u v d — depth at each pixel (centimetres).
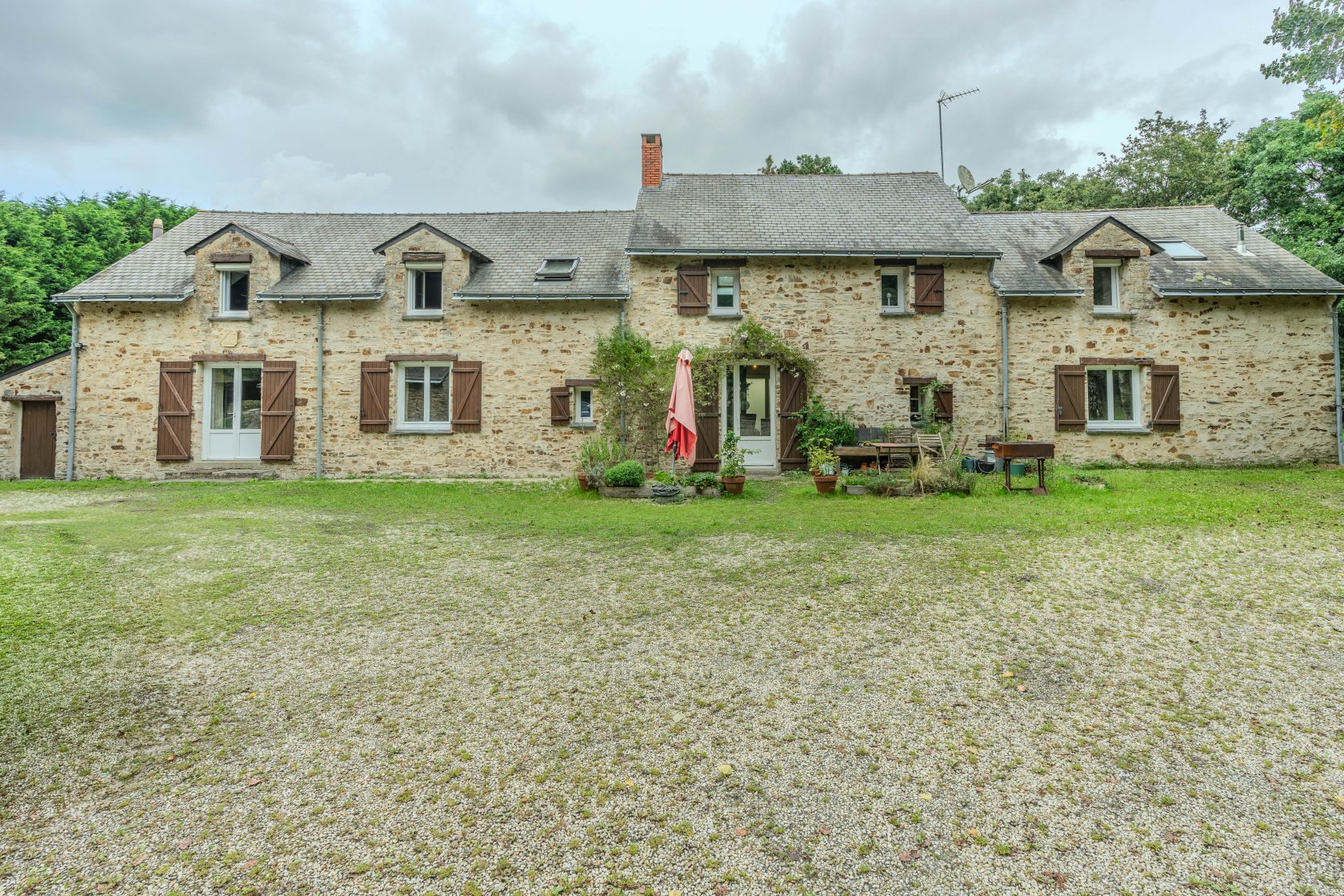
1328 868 229
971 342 1470
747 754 310
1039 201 2772
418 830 256
